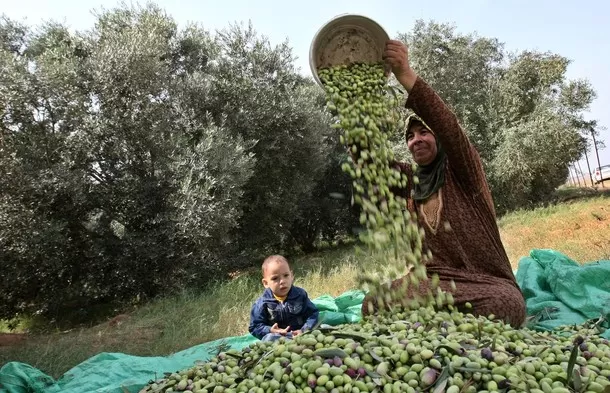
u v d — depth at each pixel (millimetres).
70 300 12891
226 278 13219
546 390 2303
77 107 12688
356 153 3842
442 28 21734
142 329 7656
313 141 16719
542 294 4859
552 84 23000
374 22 3922
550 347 2766
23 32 16188
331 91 3816
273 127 15867
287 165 16531
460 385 2359
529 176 19906
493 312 3596
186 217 12109
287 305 4898
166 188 13141
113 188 13094
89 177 13164
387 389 2416
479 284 3779
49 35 15391
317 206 20188
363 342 2809
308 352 2670
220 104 15469
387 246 3541
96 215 13352
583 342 2855
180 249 12688
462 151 3955
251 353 3143
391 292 3658
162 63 13586
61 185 11727
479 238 4031
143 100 13180
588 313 4410
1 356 6238
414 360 2562
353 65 3998
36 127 12539
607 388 2264
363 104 3809
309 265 13281
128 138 13156
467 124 20906
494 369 2422
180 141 13156
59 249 12102
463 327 3072
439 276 3916
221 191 12984
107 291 12898
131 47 12906
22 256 11484
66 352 6305
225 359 3258
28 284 12297
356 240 21641
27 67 12445
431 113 3871
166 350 6234
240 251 15781
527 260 5535
